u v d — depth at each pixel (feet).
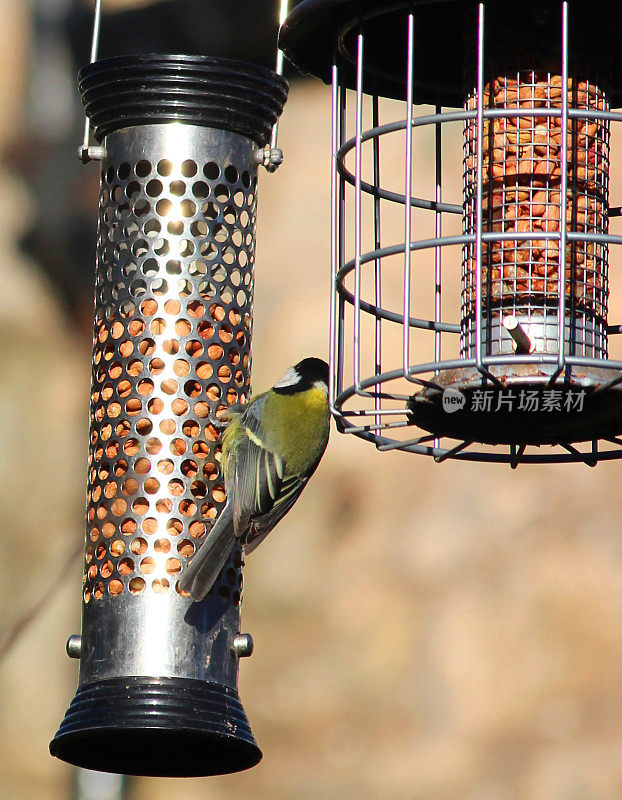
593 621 52.60
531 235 22.49
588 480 54.39
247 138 26.13
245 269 26.14
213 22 50.26
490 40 24.99
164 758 24.85
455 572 54.13
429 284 54.08
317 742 53.11
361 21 23.82
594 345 24.70
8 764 55.72
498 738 51.98
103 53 52.26
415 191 55.36
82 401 61.21
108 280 25.88
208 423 25.39
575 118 24.48
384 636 53.93
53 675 57.00
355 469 56.24
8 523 59.06
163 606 24.52
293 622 55.01
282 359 55.67
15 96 58.95
